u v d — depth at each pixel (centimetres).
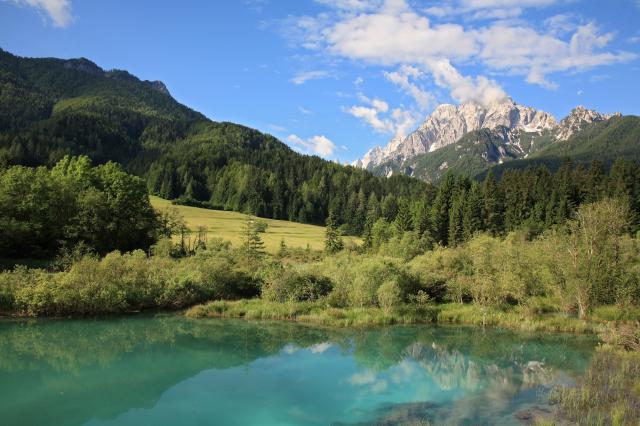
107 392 2105
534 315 3941
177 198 17688
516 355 2811
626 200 8144
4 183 6512
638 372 2367
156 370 2445
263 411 1905
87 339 3023
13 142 17438
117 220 7431
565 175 10425
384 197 17575
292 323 3694
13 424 1739
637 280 3962
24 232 6134
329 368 2533
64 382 2220
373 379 2333
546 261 4538
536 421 1727
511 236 8025
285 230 13675
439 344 3103
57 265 5434
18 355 2627
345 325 3653
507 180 12062
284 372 2452
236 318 3828
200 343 3016
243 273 4722
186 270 4675
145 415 1852
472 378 2347
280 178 19638
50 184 6862
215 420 1817
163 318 3734
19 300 3538
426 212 10794
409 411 1881
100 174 8825
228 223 13200
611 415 1750
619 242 4194
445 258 5516
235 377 2358
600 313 3859
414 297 4247
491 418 1777
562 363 2619
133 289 3972
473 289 4300
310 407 1948
